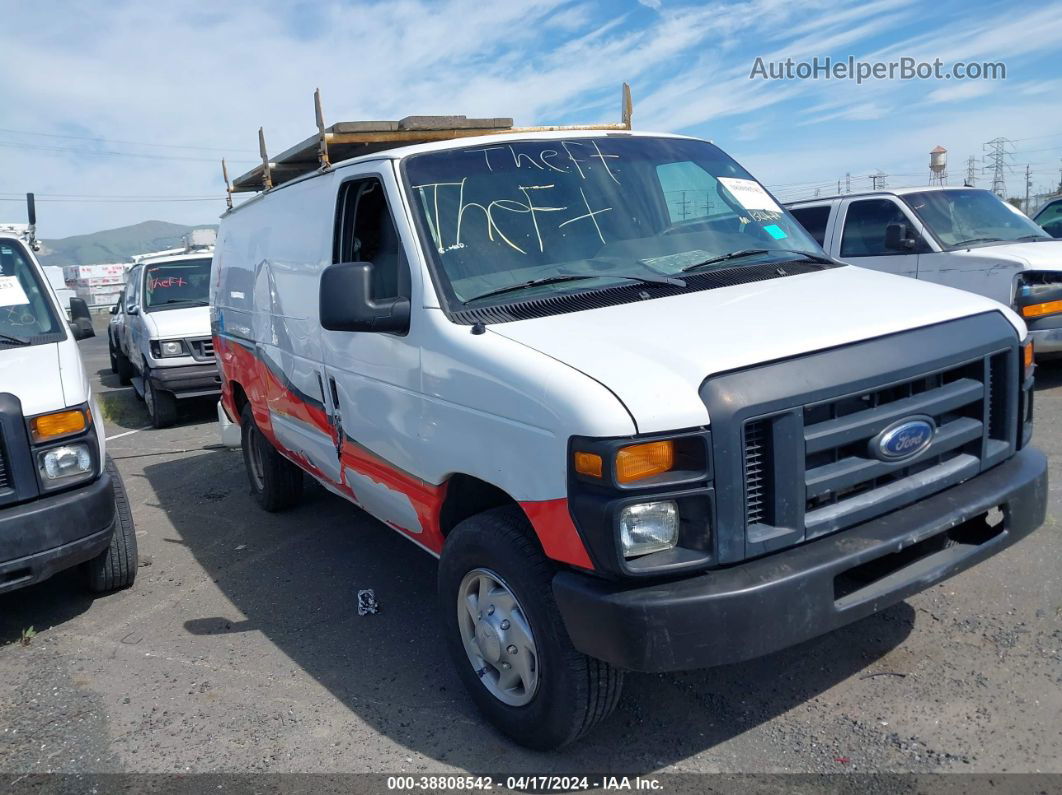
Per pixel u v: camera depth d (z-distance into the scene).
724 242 3.98
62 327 5.21
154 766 3.42
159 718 3.78
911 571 3.03
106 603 5.16
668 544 2.69
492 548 3.16
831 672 3.62
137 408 12.80
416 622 4.53
